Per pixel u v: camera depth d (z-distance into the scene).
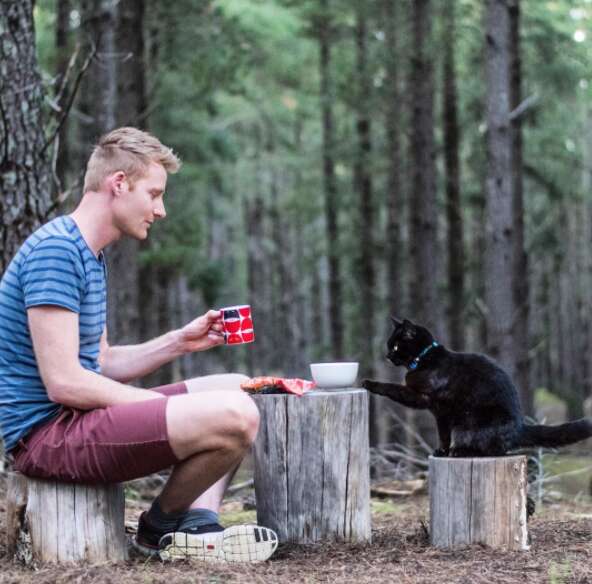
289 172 26.08
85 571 3.19
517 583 3.19
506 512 3.80
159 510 3.49
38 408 3.32
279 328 34.25
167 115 15.05
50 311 3.19
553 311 28.41
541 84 13.48
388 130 14.49
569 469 10.42
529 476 7.25
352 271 16.78
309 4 14.03
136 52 11.23
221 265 20.50
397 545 3.92
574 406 18.64
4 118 4.97
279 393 3.91
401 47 13.01
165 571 3.26
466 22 13.88
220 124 23.67
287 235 30.47
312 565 3.48
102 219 3.39
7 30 5.00
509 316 9.33
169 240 15.20
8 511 3.49
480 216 17.03
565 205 24.20
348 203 16.98
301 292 34.16
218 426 3.25
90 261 3.34
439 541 3.87
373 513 5.42
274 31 13.01
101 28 9.06
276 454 3.81
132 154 3.37
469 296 16.39
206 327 3.83
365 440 3.88
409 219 13.63
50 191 5.25
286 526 3.81
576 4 15.20
